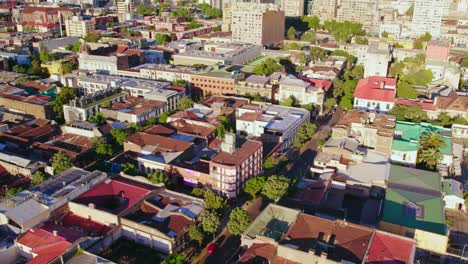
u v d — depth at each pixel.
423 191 180.50
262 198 194.62
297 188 190.50
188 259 155.38
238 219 160.25
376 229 148.25
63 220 164.38
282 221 154.00
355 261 128.62
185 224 161.88
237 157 195.38
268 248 137.00
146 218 166.12
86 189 177.12
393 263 125.00
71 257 140.62
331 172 195.38
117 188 180.00
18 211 158.62
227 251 159.00
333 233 141.50
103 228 160.88
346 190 189.00
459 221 177.88
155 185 184.50
